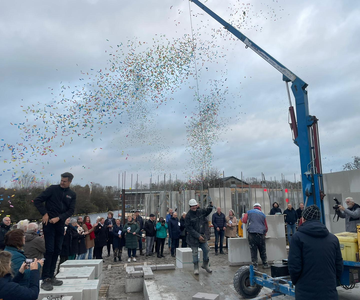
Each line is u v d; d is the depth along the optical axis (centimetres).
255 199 1769
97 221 1073
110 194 2847
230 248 862
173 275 727
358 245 459
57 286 498
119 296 661
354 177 1070
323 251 323
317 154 629
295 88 670
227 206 1736
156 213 1555
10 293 295
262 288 622
